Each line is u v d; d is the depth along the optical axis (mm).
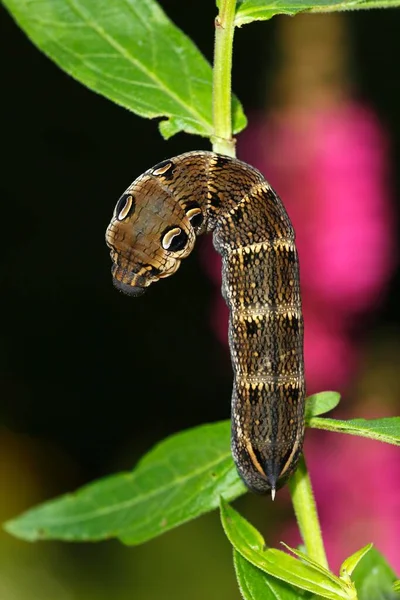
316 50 715
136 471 587
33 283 1282
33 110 1272
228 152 571
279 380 561
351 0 554
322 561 559
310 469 712
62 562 1002
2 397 1226
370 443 707
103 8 585
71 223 1292
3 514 1082
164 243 566
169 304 1282
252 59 1156
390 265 730
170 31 582
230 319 568
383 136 730
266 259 565
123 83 580
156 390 1255
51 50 585
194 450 583
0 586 975
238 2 556
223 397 1250
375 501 701
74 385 1246
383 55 1168
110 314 1282
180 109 576
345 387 752
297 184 713
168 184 567
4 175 1277
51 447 1200
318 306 737
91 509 595
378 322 773
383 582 578
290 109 720
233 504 955
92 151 1284
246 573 549
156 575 991
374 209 713
